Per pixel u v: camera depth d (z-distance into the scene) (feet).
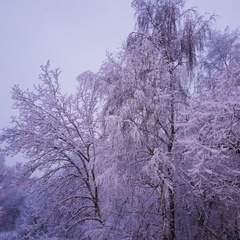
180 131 21.83
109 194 21.70
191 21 23.62
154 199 22.67
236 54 29.66
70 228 29.37
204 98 19.97
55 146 31.40
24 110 31.40
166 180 18.71
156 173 18.39
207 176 19.42
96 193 30.25
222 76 18.02
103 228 22.59
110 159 21.25
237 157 18.39
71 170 34.78
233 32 32.94
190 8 24.07
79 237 29.58
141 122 21.52
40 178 30.78
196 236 23.35
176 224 23.39
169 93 22.20
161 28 24.53
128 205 22.65
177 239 22.65
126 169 21.36
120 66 23.22
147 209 21.45
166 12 24.47
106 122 20.43
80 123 32.78
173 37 24.70
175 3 24.56
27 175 30.76
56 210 30.32
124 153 21.03
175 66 23.70
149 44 22.70
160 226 20.44
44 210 30.42
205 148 14.48
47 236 29.58
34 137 29.73
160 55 22.56
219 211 22.31
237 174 15.99
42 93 32.37
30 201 31.22
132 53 22.70
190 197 22.38
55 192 31.86
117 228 23.04
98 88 25.25
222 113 15.42
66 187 32.35
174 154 21.16
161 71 22.52
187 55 24.02
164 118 22.97
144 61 22.26
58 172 32.50
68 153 32.76
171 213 20.40
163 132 23.84
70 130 32.68
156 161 18.72
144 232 21.29
